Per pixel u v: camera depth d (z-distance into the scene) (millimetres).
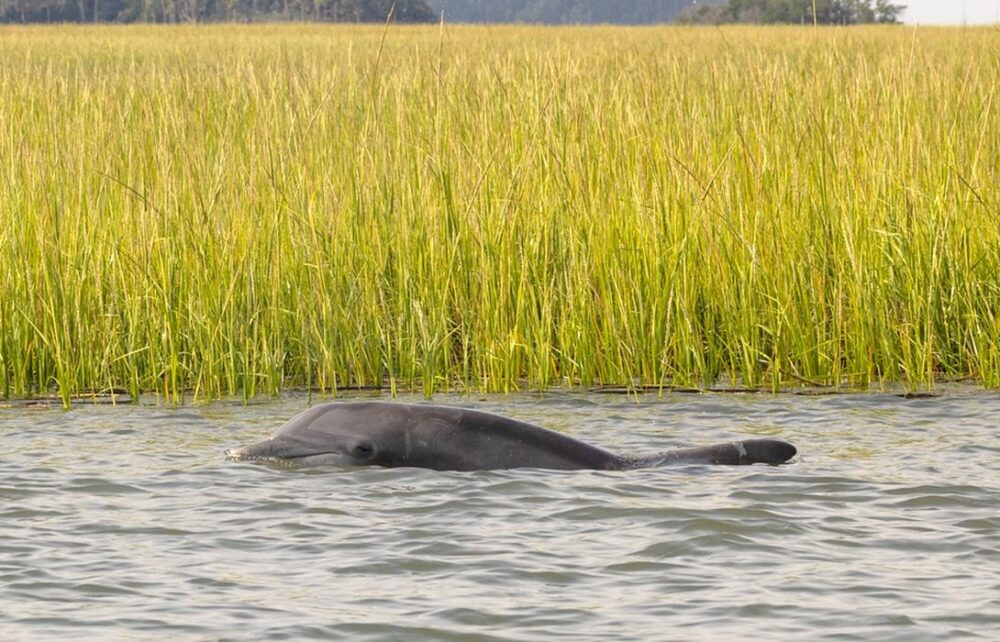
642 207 48031
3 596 24641
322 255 47125
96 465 34438
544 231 47688
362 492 31469
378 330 46594
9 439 37969
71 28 191625
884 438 37562
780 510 29812
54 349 45438
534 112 52344
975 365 46656
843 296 47406
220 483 32438
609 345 46531
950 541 27547
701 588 24953
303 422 35062
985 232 48562
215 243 46531
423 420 34312
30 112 55531
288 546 27547
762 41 95188
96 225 47344
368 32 158375
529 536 28078
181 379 45438
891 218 48031
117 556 26922
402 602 24344
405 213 48219
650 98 54812
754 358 46188
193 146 50969
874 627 22859
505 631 22953
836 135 50594
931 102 54094
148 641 22562
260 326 46562
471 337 47062
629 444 37375
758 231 47781
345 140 51438
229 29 176875
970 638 22312
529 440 34094
